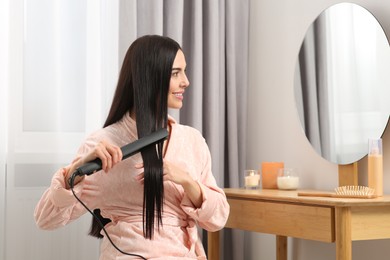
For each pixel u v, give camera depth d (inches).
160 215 60.5
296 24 106.6
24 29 94.3
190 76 108.6
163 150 66.2
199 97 107.8
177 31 105.3
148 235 61.0
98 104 99.6
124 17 100.7
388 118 86.6
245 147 115.1
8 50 92.8
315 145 99.3
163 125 63.2
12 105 92.7
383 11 90.5
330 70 96.7
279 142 109.7
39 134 95.0
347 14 94.3
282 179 97.3
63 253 97.0
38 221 61.9
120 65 100.7
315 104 99.4
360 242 94.2
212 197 63.8
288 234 82.1
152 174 59.7
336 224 73.9
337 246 73.6
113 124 65.7
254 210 88.8
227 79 113.4
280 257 104.3
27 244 94.0
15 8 93.0
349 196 79.5
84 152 63.6
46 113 95.5
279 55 110.1
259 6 115.0
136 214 62.9
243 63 115.6
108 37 100.3
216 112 110.2
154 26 102.8
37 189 94.7
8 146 92.4
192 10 108.4
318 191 95.3
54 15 96.0
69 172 57.5
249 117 116.6
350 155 92.4
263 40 113.9
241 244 112.7
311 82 100.3
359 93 91.6
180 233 63.6
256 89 115.3
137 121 62.4
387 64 87.0
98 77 99.6
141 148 57.8
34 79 94.7
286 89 108.3
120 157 55.6
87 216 99.0
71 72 98.1
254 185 99.7
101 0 100.2
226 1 114.0
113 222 63.7
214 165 109.6
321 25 98.8
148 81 62.6
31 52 94.7
